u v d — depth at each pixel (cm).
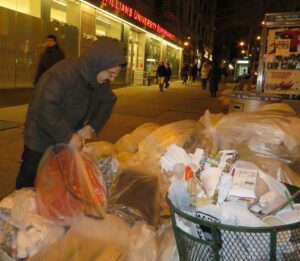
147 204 233
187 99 1585
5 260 194
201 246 162
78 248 186
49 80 255
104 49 254
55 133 251
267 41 643
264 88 654
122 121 917
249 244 150
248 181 175
